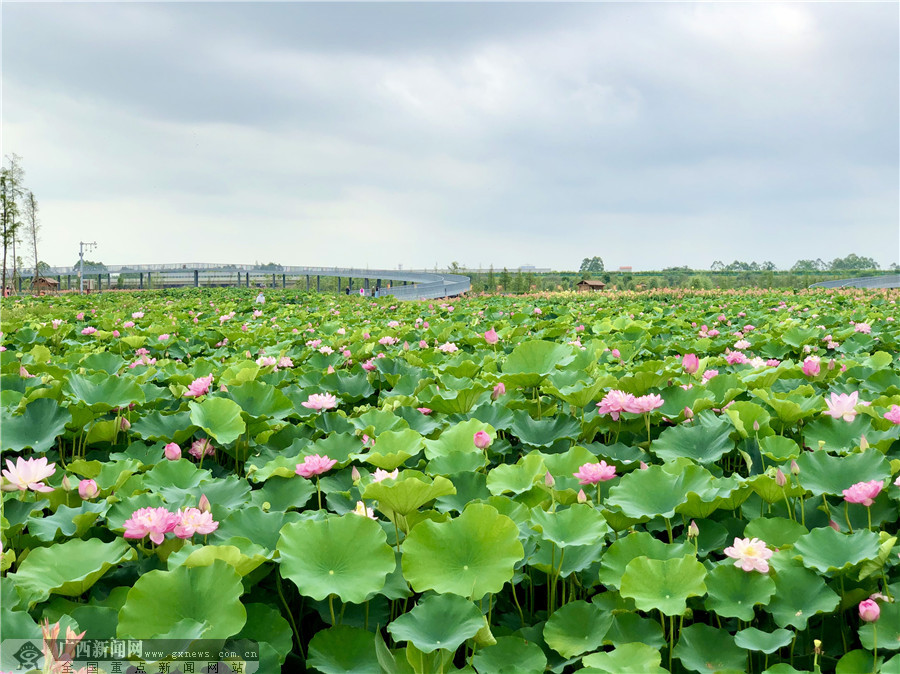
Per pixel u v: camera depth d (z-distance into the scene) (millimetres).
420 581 2369
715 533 3010
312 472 3186
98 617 2258
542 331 9172
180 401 5016
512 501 2996
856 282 60031
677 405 4359
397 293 48469
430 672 2207
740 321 12172
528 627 2561
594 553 2766
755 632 2330
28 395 4492
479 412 4457
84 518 2785
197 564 2287
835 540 2637
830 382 5504
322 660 2236
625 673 2096
